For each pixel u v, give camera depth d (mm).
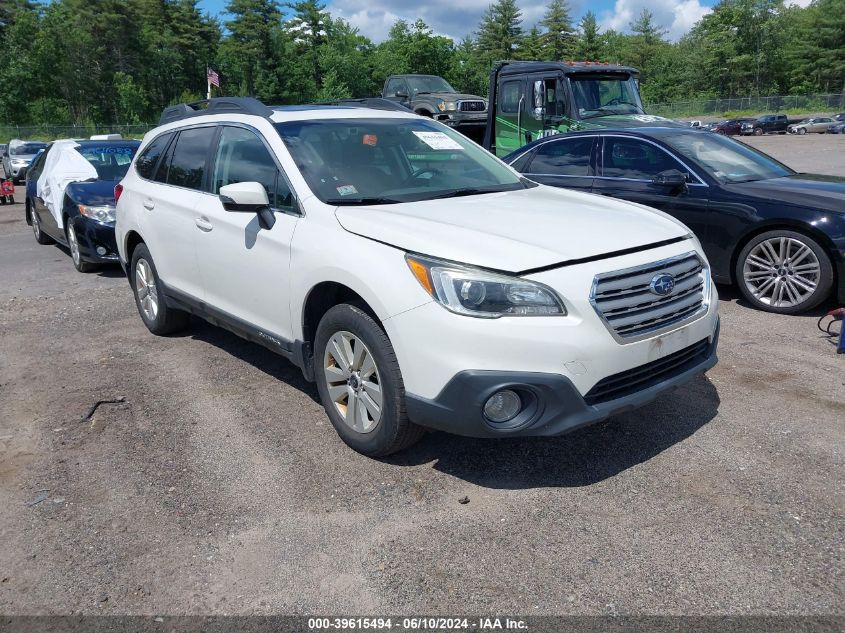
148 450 3928
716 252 6469
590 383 3162
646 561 2850
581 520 3145
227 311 4711
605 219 3768
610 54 93688
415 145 4648
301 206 3977
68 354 5625
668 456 3676
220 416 4359
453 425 3197
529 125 11430
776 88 82188
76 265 8922
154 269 5590
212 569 2898
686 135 7262
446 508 3279
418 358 3229
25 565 2959
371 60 75312
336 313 3668
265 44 78312
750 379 4652
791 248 5996
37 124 70562
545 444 3863
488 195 4285
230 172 4660
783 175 6914
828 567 2771
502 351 3080
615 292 3260
